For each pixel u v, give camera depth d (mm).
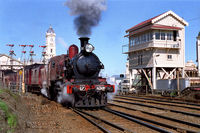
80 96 12023
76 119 9570
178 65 27781
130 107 13719
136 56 30375
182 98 19062
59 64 14781
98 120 8992
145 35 28250
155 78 26625
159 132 7203
